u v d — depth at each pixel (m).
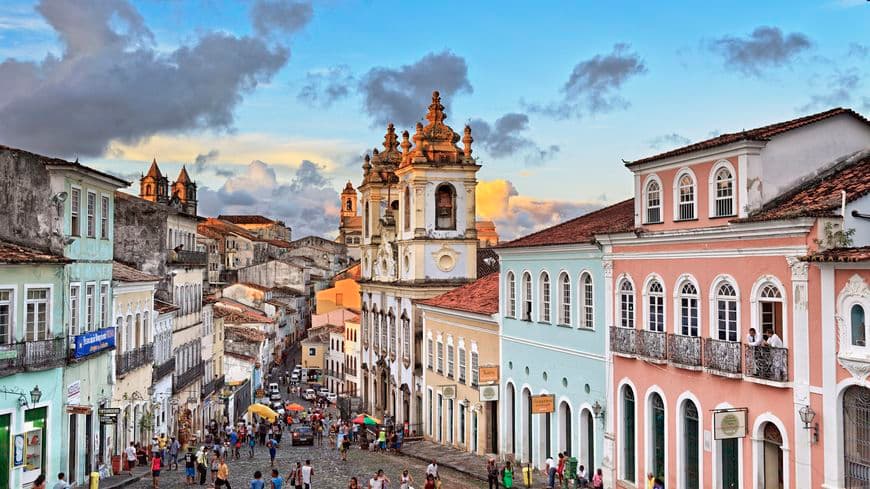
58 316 29.17
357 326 88.38
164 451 40.75
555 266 34.22
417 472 38.25
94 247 33.31
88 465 32.25
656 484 26.31
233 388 65.31
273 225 176.50
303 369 101.62
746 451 23.83
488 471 33.16
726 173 24.66
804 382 21.81
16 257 27.39
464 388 44.25
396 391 58.03
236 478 36.12
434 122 56.06
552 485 32.06
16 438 27.20
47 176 30.00
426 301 50.31
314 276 141.50
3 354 26.67
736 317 24.23
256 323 89.19
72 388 30.33
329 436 52.41
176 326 48.78
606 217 33.72
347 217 176.25
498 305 40.50
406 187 57.06
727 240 24.39
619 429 29.77
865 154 25.14
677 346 26.20
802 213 21.38
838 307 20.81
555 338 34.22
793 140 24.20
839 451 20.89
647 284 28.16
